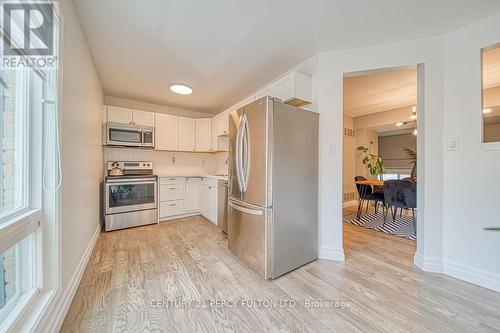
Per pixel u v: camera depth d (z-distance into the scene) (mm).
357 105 4363
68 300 1413
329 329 1257
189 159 4395
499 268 1655
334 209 2264
